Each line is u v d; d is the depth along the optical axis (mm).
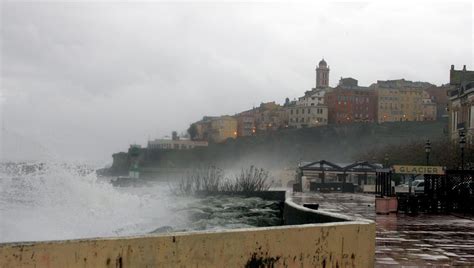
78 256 4367
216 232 5250
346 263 6504
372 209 24312
